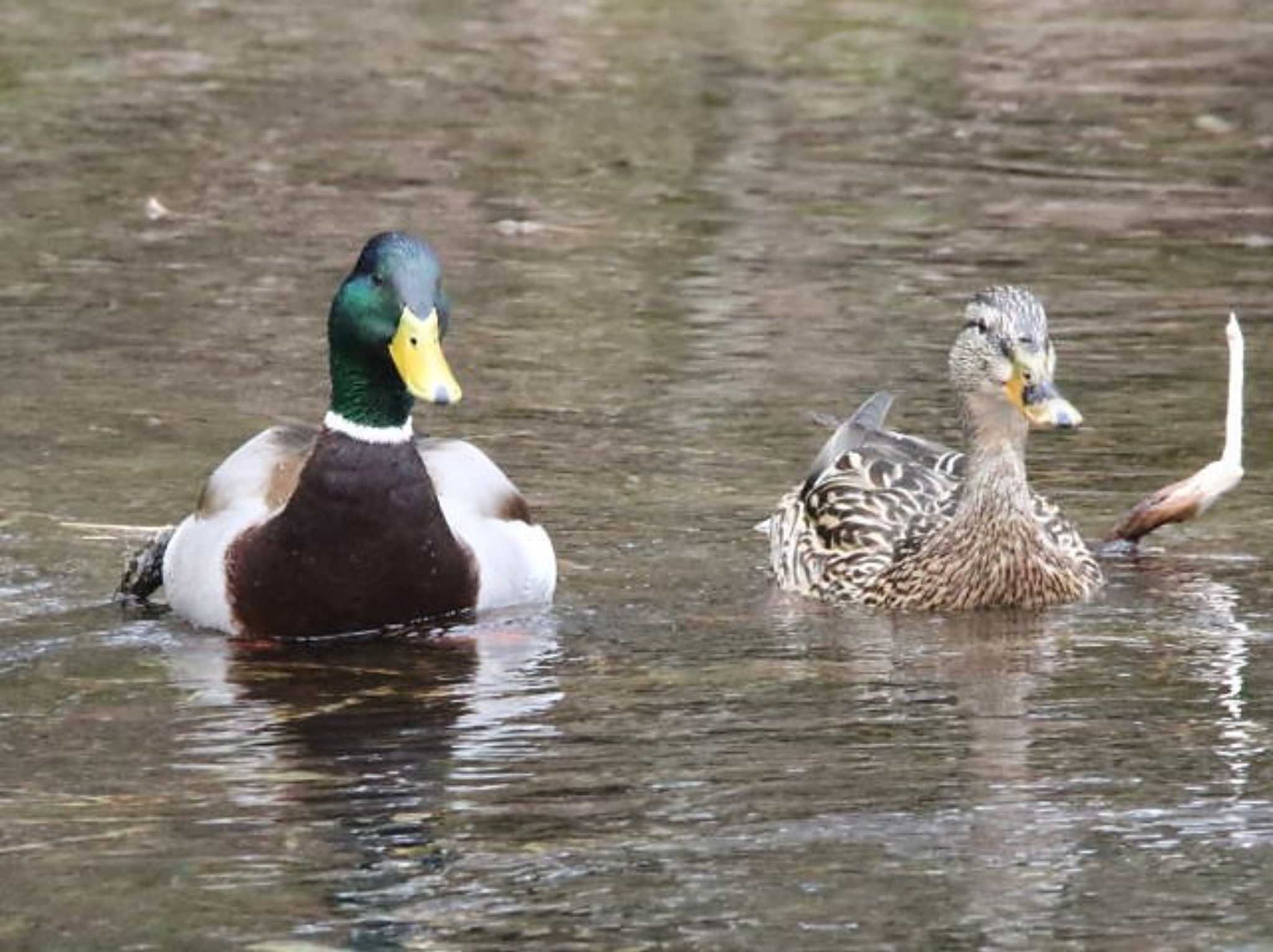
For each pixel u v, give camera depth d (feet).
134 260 67.67
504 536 44.21
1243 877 31.32
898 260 68.23
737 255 68.69
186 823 33.35
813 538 46.73
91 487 49.93
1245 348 59.98
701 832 32.96
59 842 32.65
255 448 45.11
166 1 104.01
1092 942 29.45
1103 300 64.34
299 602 42.34
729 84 90.07
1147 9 103.45
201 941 29.55
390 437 42.42
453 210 73.51
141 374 57.62
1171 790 34.45
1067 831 32.94
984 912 30.35
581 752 36.29
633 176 77.56
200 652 41.70
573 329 61.52
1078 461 52.54
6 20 99.14
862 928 29.86
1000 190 76.07
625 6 103.40
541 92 88.89
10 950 29.32
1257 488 51.19
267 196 74.79
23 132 82.07
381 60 94.02
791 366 58.59
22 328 61.26
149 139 81.35
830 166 78.89
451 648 41.86
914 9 102.83
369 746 36.63
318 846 32.42
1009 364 44.04
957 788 34.68
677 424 54.34
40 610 43.75
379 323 41.93
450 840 32.71
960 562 44.62
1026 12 102.53
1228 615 43.88
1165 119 85.25
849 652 41.96
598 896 30.83
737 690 39.52
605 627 43.16
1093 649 41.93
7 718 38.06
